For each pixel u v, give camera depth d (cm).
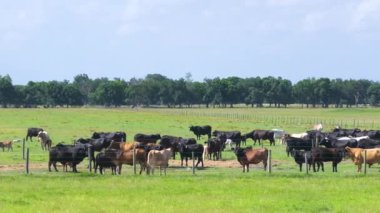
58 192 2855
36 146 5756
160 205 2500
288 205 2505
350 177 3491
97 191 2895
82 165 4259
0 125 8694
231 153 5200
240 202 2578
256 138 6084
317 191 2920
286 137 5569
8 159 4547
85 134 7025
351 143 4669
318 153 3853
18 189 2936
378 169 4016
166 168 4059
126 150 3784
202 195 2778
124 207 2447
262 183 3209
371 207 2469
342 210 2400
